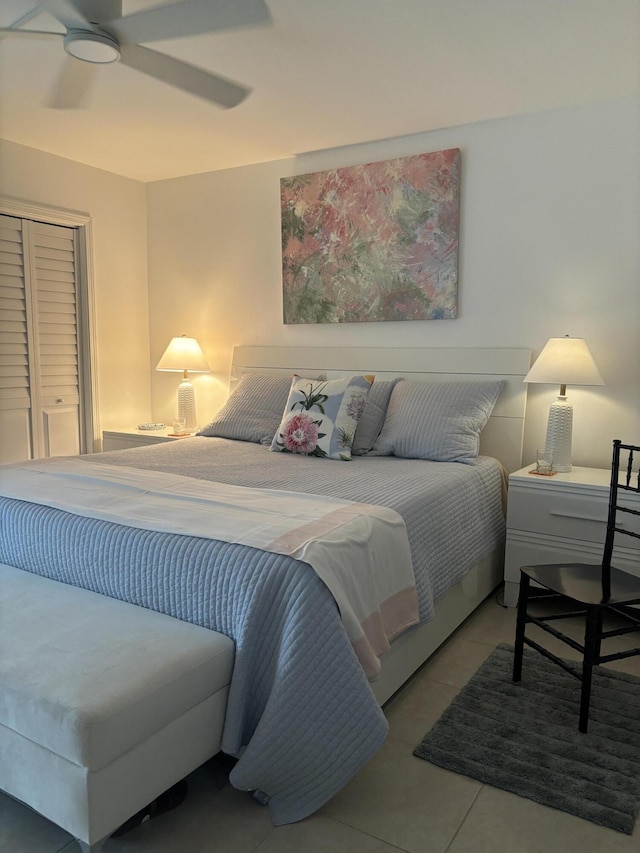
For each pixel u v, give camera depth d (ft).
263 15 7.16
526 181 10.40
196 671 4.85
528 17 7.23
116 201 14.03
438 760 5.83
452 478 8.57
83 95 9.51
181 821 5.14
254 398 12.20
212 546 5.56
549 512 9.02
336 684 5.06
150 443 13.33
